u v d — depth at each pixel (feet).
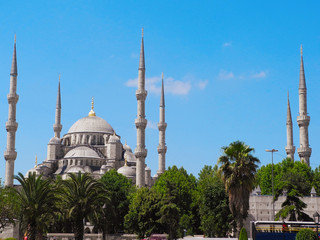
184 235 327.88
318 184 455.22
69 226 363.35
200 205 347.56
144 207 321.73
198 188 433.48
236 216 206.69
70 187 234.79
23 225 224.12
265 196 359.87
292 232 190.60
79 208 232.32
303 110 500.74
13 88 503.20
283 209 301.22
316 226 185.88
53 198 224.33
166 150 554.46
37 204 216.54
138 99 479.00
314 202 357.41
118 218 394.11
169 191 363.56
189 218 369.91
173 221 306.55
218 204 315.17
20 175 221.05
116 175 456.86
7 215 242.78
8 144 490.08
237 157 206.80
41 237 226.99
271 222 192.75
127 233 385.50
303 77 505.66
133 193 407.85
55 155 629.51
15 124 494.59
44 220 233.14
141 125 471.21
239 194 203.41
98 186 239.71
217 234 315.37
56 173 586.86
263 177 480.23
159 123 558.15
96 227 356.38
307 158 495.41
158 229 318.04
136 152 466.70
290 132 552.82
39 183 221.66
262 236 191.01
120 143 616.39
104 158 612.29
